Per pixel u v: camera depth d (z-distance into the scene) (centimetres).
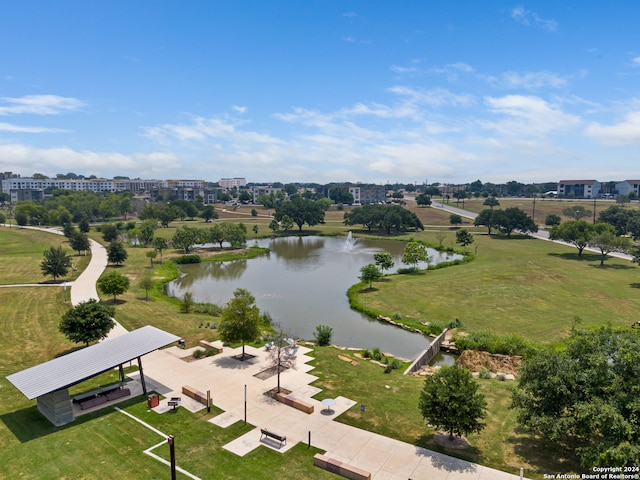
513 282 7069
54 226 16575
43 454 2433
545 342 4453
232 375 3559
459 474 2248
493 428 2716
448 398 2400
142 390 3256
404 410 2967
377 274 6938
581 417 2089
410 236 14512
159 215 16912
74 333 3888
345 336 4969
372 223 15538
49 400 2805
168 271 8562
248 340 3772
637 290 6638
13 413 2934
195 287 7444
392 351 4512
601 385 2206
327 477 2236
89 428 2722
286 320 5562
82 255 9956
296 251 11731
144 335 3331
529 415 2355
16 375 2778
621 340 2336
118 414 2908
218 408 2992
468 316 5434
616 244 8506
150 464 2342
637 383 2105
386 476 2241
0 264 8800
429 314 5575
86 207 18638
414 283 7288
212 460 2383
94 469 2297
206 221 18838
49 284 7019
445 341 4631
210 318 5328
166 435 2647
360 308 5928
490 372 3816
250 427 2744
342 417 2872
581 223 10088
